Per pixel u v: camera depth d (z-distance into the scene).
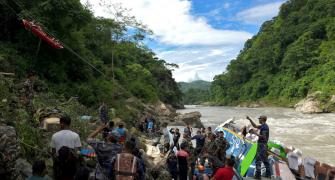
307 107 67.81
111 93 29.78
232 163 7.55
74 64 26.08
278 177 11.11
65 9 23.09
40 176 4.91
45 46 23.17
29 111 11.30
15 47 22.12
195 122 36.81
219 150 9.90
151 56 78.81
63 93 22.33
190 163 11.61
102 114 17.03
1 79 12.30
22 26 22.52
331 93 70.56
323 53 97.62
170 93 78.38
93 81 28.16
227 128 14.95
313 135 30.14
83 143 9.86
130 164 6.17
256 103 112.12
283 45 119.12
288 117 53.38
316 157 20.44
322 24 105.56
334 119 46.97
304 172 11.98
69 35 25.02
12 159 6.63
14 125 8.97
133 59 56.31
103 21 38.12
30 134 9.03
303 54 101.19
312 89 86.94
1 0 21.38
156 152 15.00
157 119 35.34
